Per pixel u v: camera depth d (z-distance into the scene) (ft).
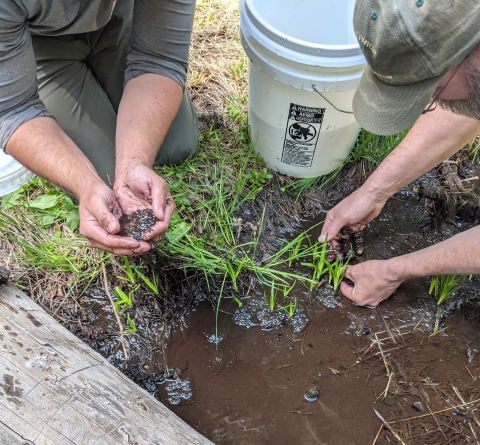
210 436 4.72
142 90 4.94
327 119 5.78
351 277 5.68
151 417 3.61
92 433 3.29
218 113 7.28
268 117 6.05
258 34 5.18
